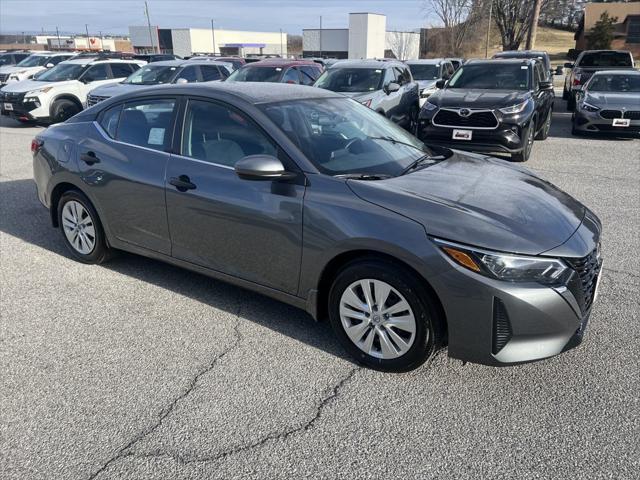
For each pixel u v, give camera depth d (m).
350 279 3.14
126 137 4.23
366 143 3.82
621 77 12.25
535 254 2.76
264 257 3.46
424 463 2.49
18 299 4.13
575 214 3.30
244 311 3.93
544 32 70.31
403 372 3.15
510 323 2.75
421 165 3.74
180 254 3.96
